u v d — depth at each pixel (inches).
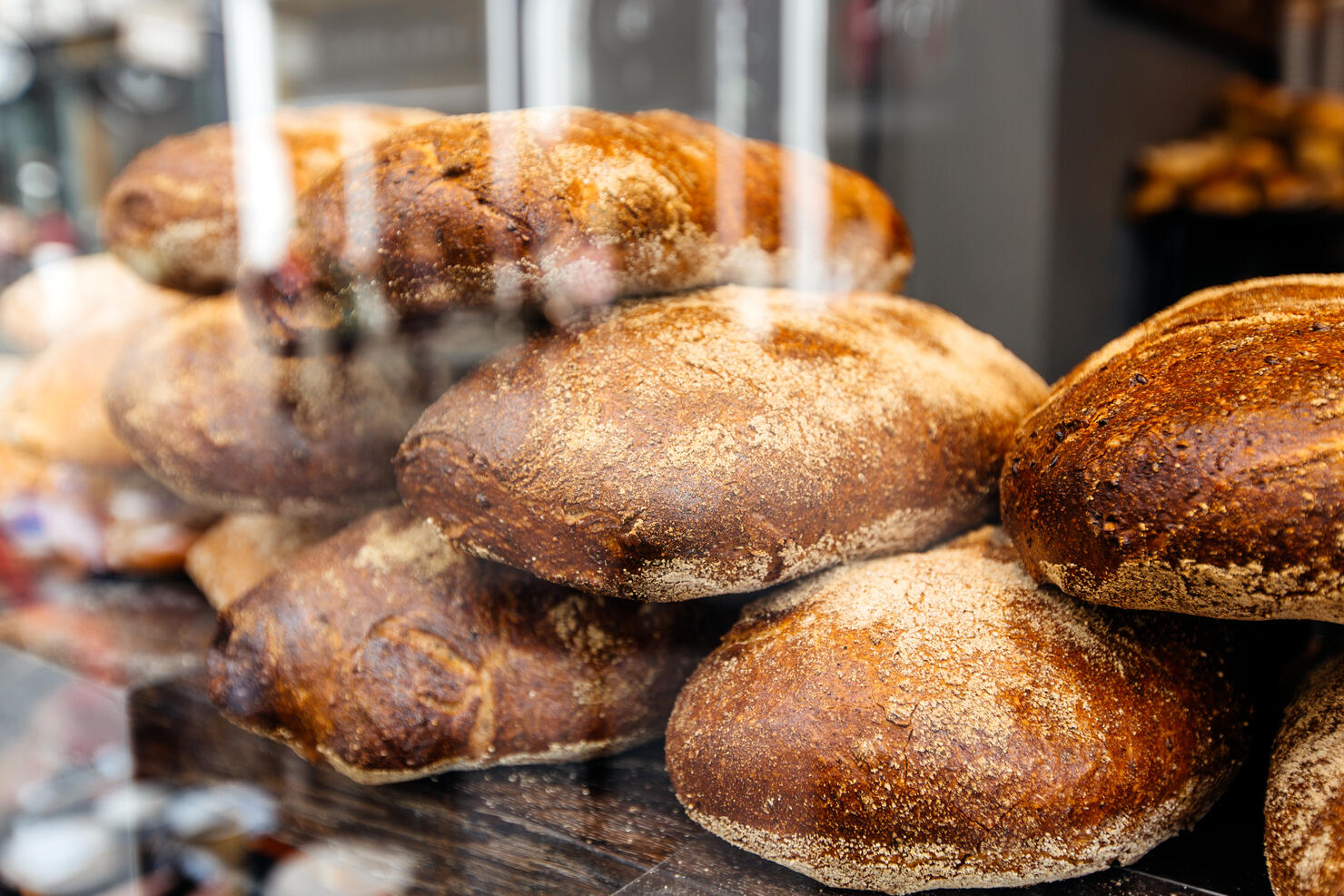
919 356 26.6
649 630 25.8
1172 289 68.2
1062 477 21.4
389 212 22.8
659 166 23.8
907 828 21.6
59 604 36.7
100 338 37.5
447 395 24.6
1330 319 20.9
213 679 26.9
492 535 23.8
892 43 57.3
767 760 22.2
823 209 27.0
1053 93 59.5
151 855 29.4
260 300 25.7
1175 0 65.2
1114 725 21.8
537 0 30.7
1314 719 22.5
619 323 24.2
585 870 23.5
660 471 22.3
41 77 38.3
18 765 32.0
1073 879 22.3
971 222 60.5
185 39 33.2
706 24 36.9
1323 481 19.2
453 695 25.0
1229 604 20.4
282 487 29.3
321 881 26.1
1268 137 68.9
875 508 24.4
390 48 31.4
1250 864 22.6
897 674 22.1
